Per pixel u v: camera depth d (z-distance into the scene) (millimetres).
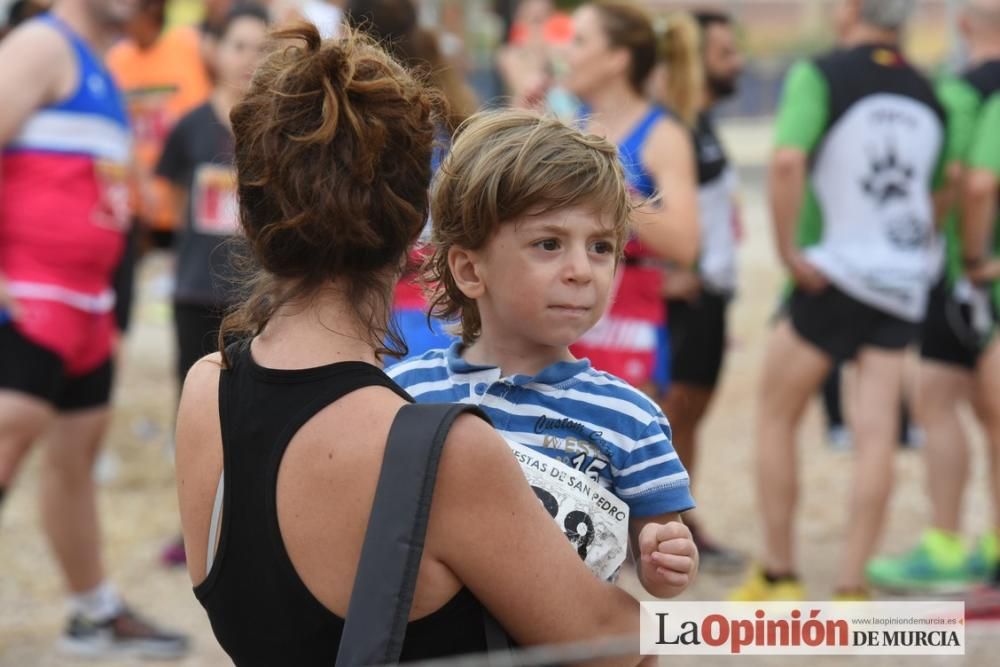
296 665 4125
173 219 14570
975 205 11945
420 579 4035
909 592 12461
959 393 12938
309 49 4211
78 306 10758
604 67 11016
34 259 10500
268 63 4285
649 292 10398
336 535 4020
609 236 4871
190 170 13578
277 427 4141
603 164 4816
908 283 11633
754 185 45125
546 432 4902
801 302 11828
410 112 4219
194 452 4410
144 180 12617
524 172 4711
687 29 13250
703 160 13203
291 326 4277
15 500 16500
